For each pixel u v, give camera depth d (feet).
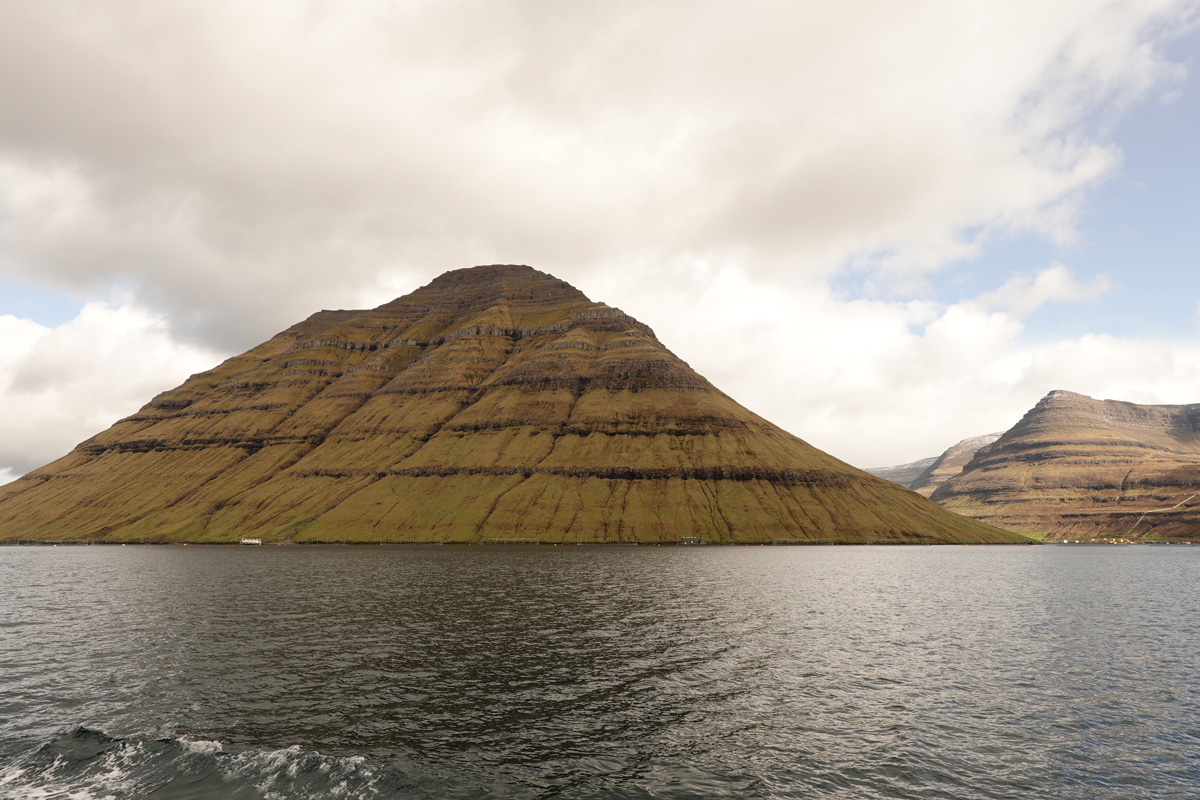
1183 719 151.74
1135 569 614.34
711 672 187.73
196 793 110.73
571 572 474.49
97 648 213.05
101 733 136.15
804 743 134.51
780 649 218.59
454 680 176.14
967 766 124.26
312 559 619.26
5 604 313.53
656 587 385.70
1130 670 197.26
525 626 253.85
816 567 549.95
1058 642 239.30
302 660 196.75
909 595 372.38
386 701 158.10
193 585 390.21
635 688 170.50
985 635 251.80
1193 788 115.85
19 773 118.42
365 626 251.60
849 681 180.55
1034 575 526.16
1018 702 163.53
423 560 599.16
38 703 155.74
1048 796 112.27
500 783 114.73
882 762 125.49
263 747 129.29
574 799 108.88
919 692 171.12
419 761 123.34
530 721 145.28
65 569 516.32
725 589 381.40
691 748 131.03
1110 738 139.54
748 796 110.73
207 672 182.80
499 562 572.10
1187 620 293.84
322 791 111.34
